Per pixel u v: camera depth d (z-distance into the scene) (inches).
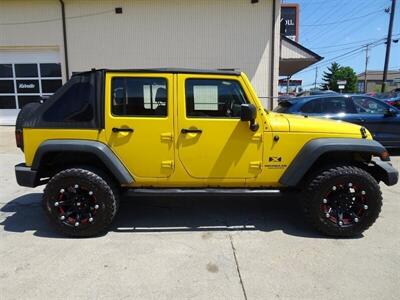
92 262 137.6
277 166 160.1
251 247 150.3
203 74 155.9
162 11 619.5
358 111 329.4
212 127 156.3
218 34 625.3
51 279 125.7
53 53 629.3
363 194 157.2
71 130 155.8
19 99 638.5
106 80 154.6
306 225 174.7
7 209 199.9
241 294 116.2
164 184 162.1
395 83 2449.6
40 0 609.0
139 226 174.1
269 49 629.9
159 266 134.5
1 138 471.5
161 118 155.3
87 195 159.6
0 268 133.5
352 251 146.1
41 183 167.8
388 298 113.7
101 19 619.2
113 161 154.6
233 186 165.0
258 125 156.9
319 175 157.9
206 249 148.5
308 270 131.0
